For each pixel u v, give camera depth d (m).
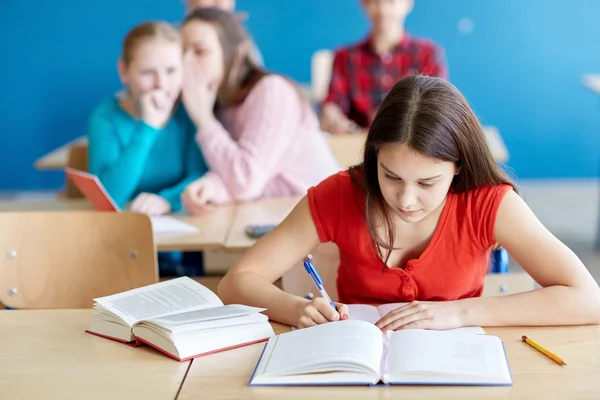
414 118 1.33
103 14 5.06
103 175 2.59
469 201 1.50
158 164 2.66
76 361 1.32
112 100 2.70
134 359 1.32
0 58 5.11
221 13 2.59
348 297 1.66
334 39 5.11
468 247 1.52
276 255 1.59
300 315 1.41
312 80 5.17
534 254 1.46
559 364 1.25
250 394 1.17
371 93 4.16
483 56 5.07
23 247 1.90
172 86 2.54
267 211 2.43
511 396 1.14
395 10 4.02
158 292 1.50
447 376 1.18
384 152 1.35
